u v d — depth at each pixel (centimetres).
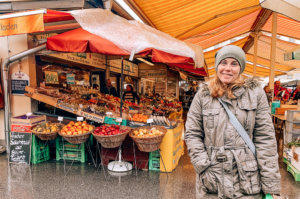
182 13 477
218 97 156
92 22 325
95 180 375
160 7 427
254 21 826
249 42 1164
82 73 779
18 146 448
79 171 414
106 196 319
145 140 356
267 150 148
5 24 319
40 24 305
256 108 151
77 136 377
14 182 361
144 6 417
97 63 844
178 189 345
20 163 445
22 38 500
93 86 834
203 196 164
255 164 150
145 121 464
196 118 168
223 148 153
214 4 454
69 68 699
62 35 440
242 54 153
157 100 1009
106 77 924
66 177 385
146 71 1283
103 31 339
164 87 1351
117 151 439
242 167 149
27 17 311
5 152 525
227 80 154
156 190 340
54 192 328
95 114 462
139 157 433
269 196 146
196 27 612
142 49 368
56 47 423
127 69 1120
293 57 428
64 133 386
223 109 156
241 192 152
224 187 151
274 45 655
